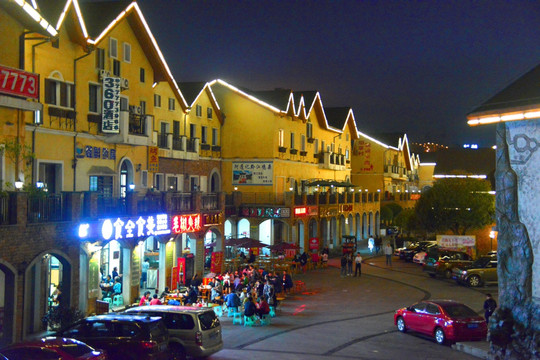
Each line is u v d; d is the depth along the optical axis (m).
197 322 18.56
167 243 31.61
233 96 47.44
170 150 38.28
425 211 47.88
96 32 28.69
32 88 22.05
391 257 49.84
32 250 21.02
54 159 26.67
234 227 44.59
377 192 68.94
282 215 44.12
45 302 23.81
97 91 29.83
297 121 51.69
